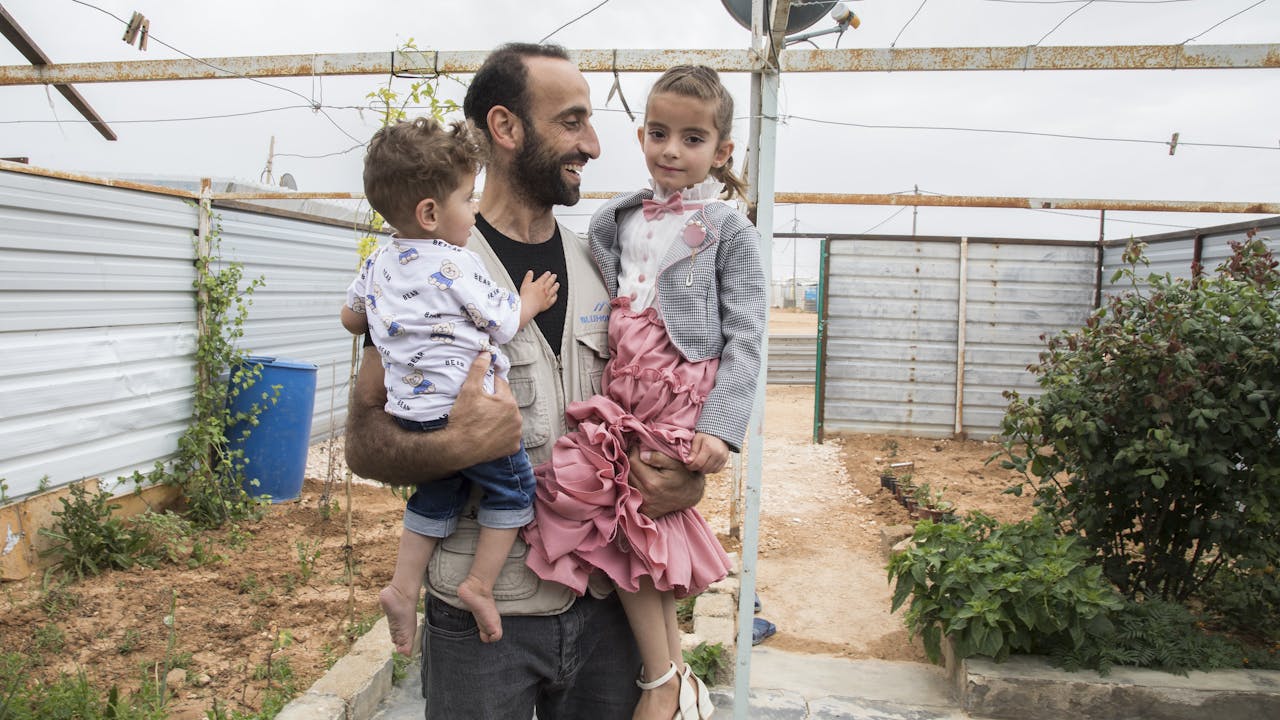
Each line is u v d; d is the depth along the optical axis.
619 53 5.12
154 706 3.77
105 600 5.13
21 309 5.59
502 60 1.97
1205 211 7.32
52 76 5.84
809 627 5.54
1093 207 7.52
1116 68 4.82
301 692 4.04
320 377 10.48
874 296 11.45
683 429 1.93
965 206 7.62
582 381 2.05
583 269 2.14
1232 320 4.64
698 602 5.00
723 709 4.16
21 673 3.77
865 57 5.02
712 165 2.26
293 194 7.99
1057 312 11.22
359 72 5.49
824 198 7.75
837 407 11.60
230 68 5.63
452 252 1.88
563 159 1.97
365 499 7.81
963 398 11.41
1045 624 4.32
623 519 1.90
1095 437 4.64
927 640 4.70
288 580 5.45
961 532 4.86
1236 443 4.64
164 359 6.90
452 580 1.87
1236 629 4.98
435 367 1.80
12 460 5.54
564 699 2.13
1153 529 5.04
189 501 6.84
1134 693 4.15
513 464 1.83
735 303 2.05
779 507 8.33
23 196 5.54
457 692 1.90
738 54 5.05
